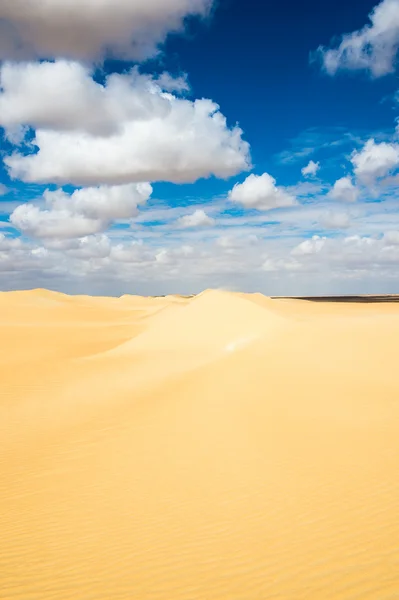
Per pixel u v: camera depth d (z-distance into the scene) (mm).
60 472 9398
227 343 28375
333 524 6137
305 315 54562
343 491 7105
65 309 75938
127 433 11695
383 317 25578
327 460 8422
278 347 19750
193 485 7910
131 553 5922
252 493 7348
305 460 8516
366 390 13367
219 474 8266
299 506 6750
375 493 6938
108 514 7137
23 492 8500
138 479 8445
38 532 6770
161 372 21344
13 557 6090
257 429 10641
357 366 16109
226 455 9195
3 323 54281
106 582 5324
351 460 8328
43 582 5434
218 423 11453
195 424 11633
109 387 19266
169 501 7371
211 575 5250
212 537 6117
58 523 7008
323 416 11227
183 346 29406
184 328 32594
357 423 10500
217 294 37219
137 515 6996
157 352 28219
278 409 12109
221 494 7430
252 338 27047
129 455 9906
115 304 112375
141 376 21031
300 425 10656
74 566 5742
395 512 6305
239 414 11984
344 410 11586
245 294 66188
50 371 23531
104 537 6422
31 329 44875
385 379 14469
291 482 7609
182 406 13617
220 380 16172
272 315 32562
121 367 23812
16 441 12641
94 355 28656
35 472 9602
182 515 6840
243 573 5223
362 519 6195
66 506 7617
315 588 4797
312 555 5438
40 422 14680
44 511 7504
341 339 19641
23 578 5551
